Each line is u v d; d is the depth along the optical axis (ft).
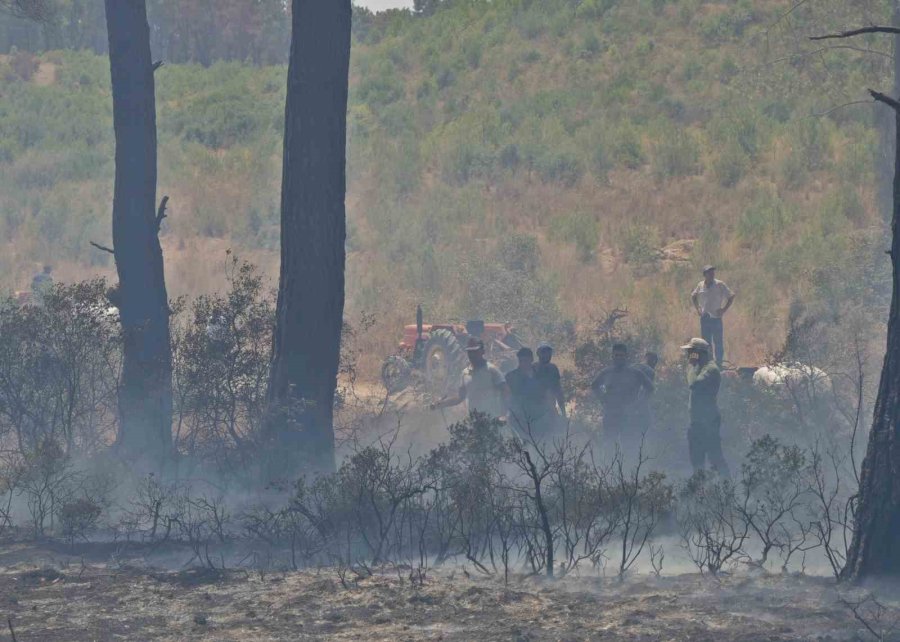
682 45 459.32
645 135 362.74
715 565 68.90
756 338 193.77
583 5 520.83
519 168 354.13
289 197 101.81
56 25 158.61
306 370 101.24
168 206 360.69
